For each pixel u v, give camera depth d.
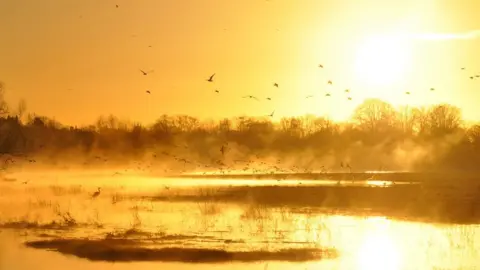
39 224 79.12
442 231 73.81
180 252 62.69
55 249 65.50
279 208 93.31
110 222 79.94
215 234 70.81
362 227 76.19
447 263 59.31
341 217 84.06
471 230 74.25
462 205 94.56
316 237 69.50
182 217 83.75
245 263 59.31
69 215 83.81
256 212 87.00
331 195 109.25
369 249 64.19
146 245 65.75
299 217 83.81
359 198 104.75
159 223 78.56
